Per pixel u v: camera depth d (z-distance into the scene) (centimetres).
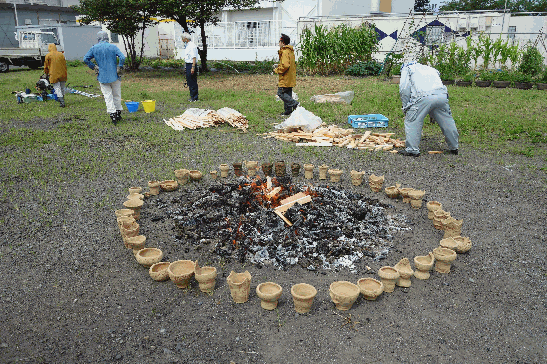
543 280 377
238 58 2805
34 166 688
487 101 1252
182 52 3011
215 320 323
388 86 1574
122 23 2072
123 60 957
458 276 385
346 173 664
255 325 317
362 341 301
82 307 339
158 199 553
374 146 803
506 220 500
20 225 484
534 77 1772
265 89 1566
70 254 422
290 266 399
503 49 1798
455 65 1852
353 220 475
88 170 671
